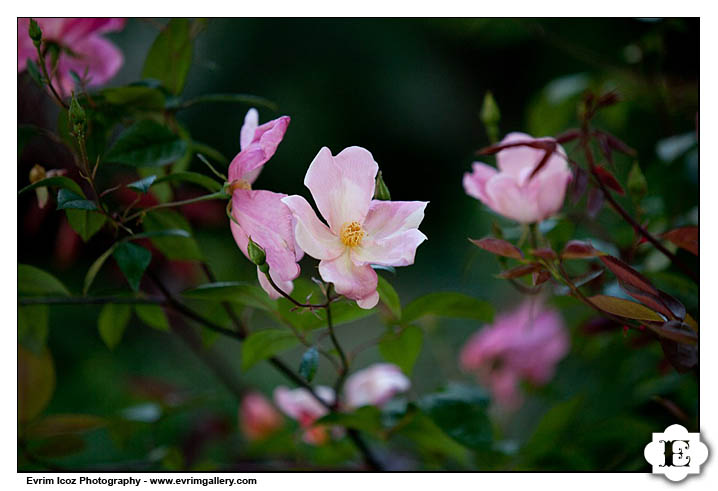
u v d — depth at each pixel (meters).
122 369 1.79
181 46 1.18
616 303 1.04
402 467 1.30
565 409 1.23
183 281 1.38
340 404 1.21
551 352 1.41
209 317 1.19
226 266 1.54
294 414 1.28
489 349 1.43
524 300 1.43
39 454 1.22
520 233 1.19
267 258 1.03
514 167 1.15
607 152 1.11
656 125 1.50
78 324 1.82
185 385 1.81
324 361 1.92
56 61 1.17
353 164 1.02
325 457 1.29
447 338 1.93
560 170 1.12
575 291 1.06
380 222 1.03
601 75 1.40
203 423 1.43
